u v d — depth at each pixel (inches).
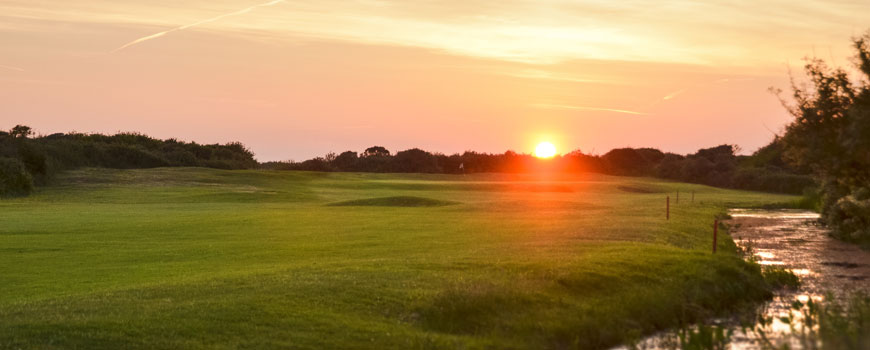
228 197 3157.0
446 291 741.3
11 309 691.4
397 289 767.1
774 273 1039.0
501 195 3959.2
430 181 5078.7
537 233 1433.3
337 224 1720.0
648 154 7229.3
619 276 884.0
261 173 4645.7
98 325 627.2
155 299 722.8
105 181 3811.5
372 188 4382.4
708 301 857.5
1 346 580.4
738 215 2518.5
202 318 652.7
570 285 821.9
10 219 1884.8
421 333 646.5
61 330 615.8
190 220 1839.3
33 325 627.2
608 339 706.2
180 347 586.6
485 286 762.2
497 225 1662.2
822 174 1270.9
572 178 6082.7
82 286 864.9
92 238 1416.1
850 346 494.3
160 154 5374.0
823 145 1125.1
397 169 6791.3
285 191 3732.8
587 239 1299.2
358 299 727.7
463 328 682.8
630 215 2026.3
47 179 3654.0
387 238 1381.6
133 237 1434.5
